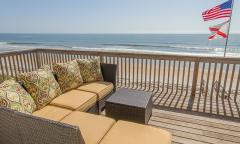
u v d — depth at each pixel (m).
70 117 1.88
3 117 1.45
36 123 1.26
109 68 3.35
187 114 2.89
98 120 1.81
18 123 1.37
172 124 2.59
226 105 3.23
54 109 2.11
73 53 4.46
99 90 2.80
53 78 2.48
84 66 3.18
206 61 3.38
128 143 1.44
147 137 1.53
